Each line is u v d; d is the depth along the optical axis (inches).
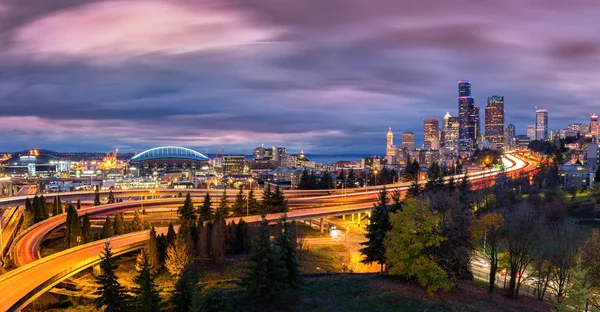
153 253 2962.6
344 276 2447.1
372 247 2532.0
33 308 2630.4
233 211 5044.3
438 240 2037.4
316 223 5462.6
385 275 2411.4
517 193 5792.3
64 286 2866.6
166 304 1868.8
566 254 2167.8
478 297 2119.8
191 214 4611.2
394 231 2202.3
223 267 3073.3
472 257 2726.4
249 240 3462.1
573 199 5093.5
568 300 1731.1
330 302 1952.5
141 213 5723.4
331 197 6540.4
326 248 4114.2
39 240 3804.1
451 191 4569.4
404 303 1939.0
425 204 2214.6
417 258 2073.1
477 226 2300.7
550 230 2610.7
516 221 2373.3
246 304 1888.5
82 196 7047.2
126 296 1798.7
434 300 1985.7
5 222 5654.5
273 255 1905.8
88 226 3740.2
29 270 2709.2
